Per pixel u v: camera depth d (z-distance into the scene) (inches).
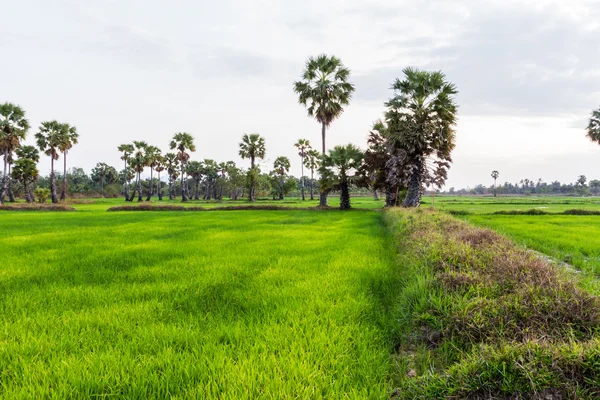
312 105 1398.9
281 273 235.3
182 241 406.0
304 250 332.2
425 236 268.7
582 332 106.3
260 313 159.0
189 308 168.9
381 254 307.6
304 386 95.9
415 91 928.3
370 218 810.8
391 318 152.5
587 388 79.2
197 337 130.8
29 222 733.9
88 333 135.9
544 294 124.1
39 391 95.3
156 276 232.5
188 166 4170.8
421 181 962.1
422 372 106.3
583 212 953.5
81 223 706.2
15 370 107.3
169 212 1237.7
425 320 128.2
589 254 303.0
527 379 82.5
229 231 520.7
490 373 86.0
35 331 137.3
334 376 105.0
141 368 105.6
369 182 1284.4
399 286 196.9
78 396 94.2
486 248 204.2
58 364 109.5
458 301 127.9
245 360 108.4
